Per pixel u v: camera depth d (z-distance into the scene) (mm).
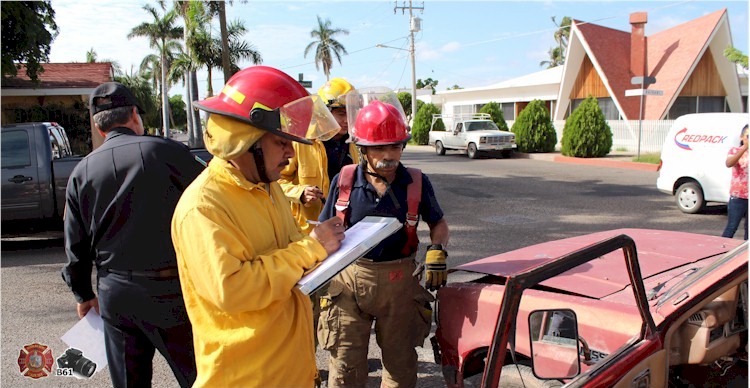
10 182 7465
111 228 2393
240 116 1639
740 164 6227
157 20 42344
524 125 22688
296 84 1790
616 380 1883
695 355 2312
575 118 19797
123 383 2496
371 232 1807
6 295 5613
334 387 2746
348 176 2793
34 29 12133
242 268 1593
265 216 1789
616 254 2920
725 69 24125
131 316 2434
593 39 24766
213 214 1630
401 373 2803
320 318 2812
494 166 18234
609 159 18688
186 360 2521
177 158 2494
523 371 2279
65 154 8984
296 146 3389
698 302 2139
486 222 8688
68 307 5215
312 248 1727
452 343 2633
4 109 18172
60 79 19594
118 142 2473
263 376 1715
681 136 9195
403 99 41188
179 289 2465
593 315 2193
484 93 34188
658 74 23797
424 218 2912
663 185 9492
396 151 2631
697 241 3141
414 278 2752
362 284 2674
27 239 8570
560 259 1807
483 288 2574
